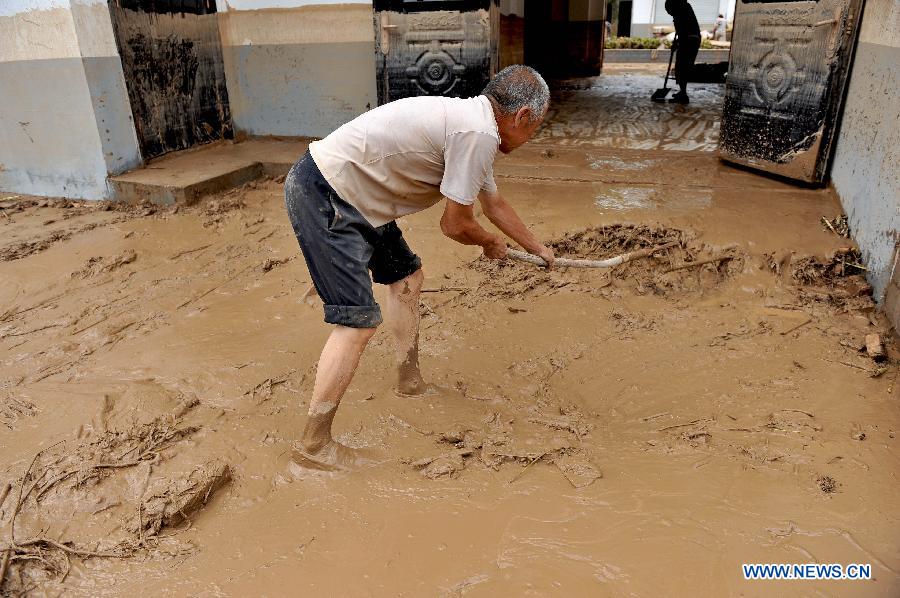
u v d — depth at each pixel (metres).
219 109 7.71
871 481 2.43
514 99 2.31
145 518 2.33
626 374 3.24
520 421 2.88
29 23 5.94
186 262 4.79
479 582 2.06
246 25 7.57
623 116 9.24
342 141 2.32
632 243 4.64
